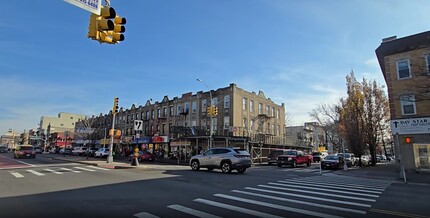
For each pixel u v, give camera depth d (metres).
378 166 33.84
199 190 10.18
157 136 43.84
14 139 135.25
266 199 8.56
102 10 7.18
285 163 28.27
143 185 11.25
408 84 21.91
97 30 7.41
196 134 35.16
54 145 88.12
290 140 48.41
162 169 20.00
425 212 7.13
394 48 23.02
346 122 34.66
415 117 21.23
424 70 19.09
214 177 14.77
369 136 34.59
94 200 8.07
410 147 21.17
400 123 21.83
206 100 41.38
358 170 24.95
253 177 15.50
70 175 14.80
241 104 39.84
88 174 15.36
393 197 9.58
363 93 35.47
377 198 9.27
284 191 10.34
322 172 22.12
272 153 33.81
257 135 38.34
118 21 8.16
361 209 7.39
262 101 45.72
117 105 25.19
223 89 39.69
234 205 7.58
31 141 118.06
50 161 29.38
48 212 6.57
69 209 6.91
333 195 9.67
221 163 18.03
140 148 50.12
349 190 11.16
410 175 19.11
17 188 10.27
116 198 8.41
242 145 35.78
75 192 9.45
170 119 46.19
